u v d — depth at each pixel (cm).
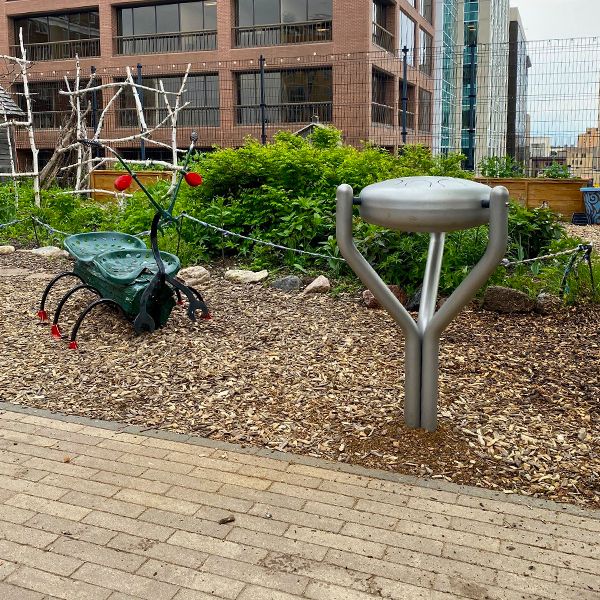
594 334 580
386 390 468
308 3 2791
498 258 344
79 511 322
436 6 3725
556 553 287
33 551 289
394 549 290
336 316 644
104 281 612
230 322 635
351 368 512
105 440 403
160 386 489
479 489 343
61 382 501
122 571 276
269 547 292
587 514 319
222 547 292
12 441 401
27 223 1181
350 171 918
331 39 2783
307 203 852
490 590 263
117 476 357
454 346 552
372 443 390
